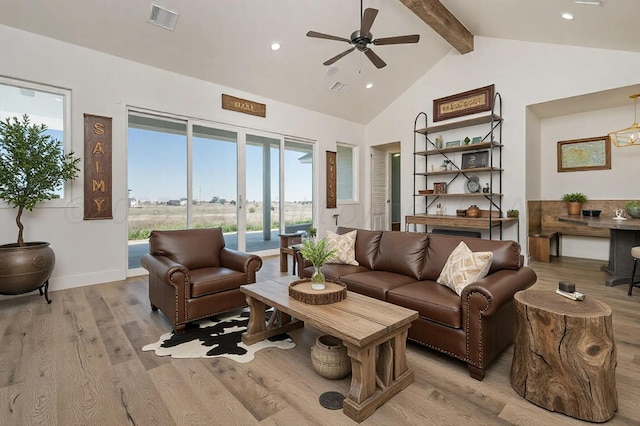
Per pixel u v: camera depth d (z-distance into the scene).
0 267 2.95
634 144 4.86
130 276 4.33
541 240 5.16
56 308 3.11
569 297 1.82
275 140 5.98
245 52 4.56
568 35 4.30
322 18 4.32
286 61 4.95
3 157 3.06
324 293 2.07
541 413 1.62
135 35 3.89
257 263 3.07
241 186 5.45
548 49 4.80
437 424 1.54
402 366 1.86
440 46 5.62
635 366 2.04
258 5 3.89
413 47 5.47
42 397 1.72
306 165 6.56
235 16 3.96
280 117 5.96
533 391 1.69
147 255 3.13
